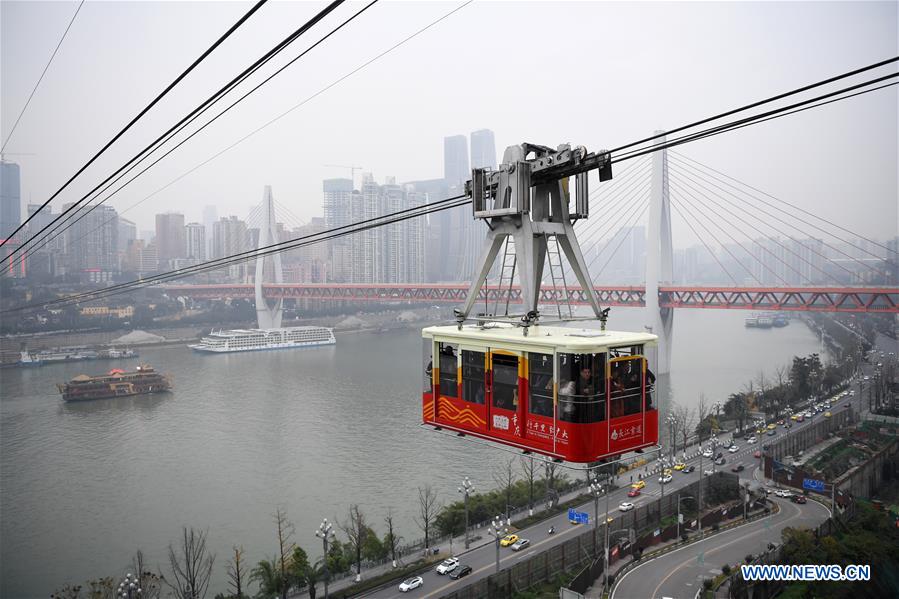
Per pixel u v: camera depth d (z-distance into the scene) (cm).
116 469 7731
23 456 8256
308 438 8812
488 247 1554
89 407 10769
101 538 6003
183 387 12288
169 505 6688
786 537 5925
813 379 11644
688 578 5391
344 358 15725
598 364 1338
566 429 1329
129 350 16375
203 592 5116
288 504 6675
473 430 1559
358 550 5253
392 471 7581
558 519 6419
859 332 17562
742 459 8569
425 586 5084
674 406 10588
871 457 8362
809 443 9075
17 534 6084
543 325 1544
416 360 15250
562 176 1436
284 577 4862
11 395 11819
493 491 6781
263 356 16212
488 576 4891
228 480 7331
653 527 6525
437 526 6131
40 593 5050
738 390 11806
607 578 5253
